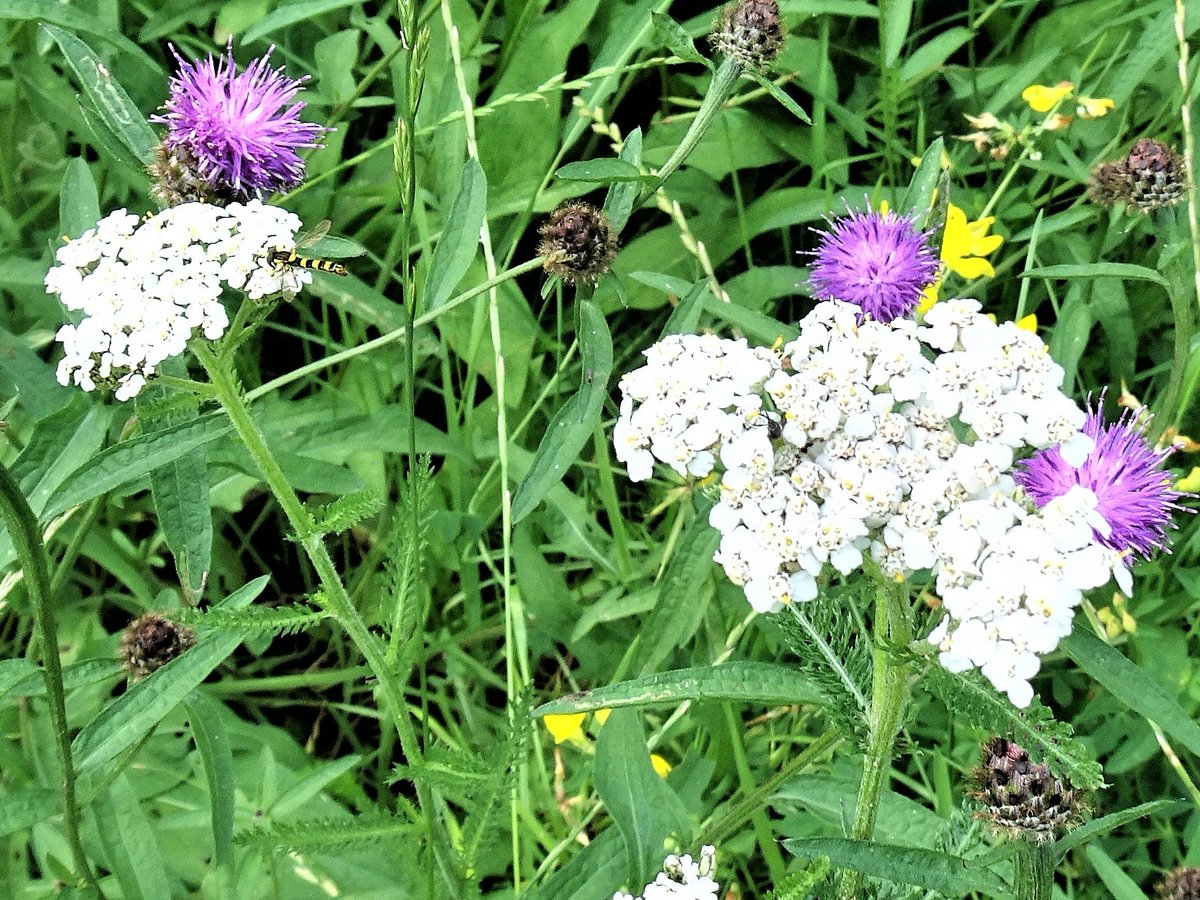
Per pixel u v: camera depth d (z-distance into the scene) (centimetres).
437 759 18
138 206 32
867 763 17
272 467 17
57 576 25
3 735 25
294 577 32
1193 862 23
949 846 18
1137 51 29
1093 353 32
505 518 25
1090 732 27
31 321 31
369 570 30
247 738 27
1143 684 17
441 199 32
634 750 20
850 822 20
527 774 25
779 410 15
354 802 27
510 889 25
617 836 21
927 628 16
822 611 17
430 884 19
